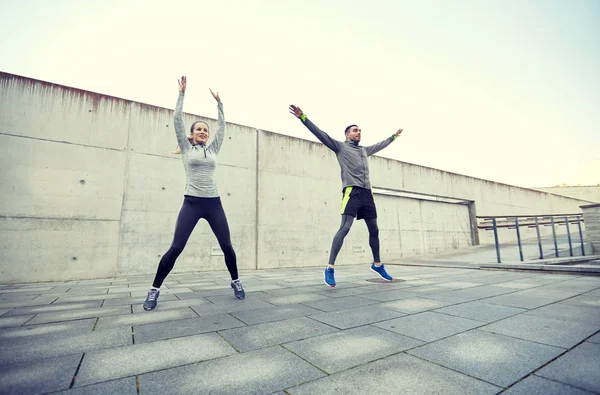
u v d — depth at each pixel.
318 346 1.34
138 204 5.56
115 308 2.23
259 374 1.05
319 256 7.75
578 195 21.91
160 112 6.09
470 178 12.48
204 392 0.92
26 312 2.09
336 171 8.55
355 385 0.96
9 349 1.30
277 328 1.64
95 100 5.51
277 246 7.12
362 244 8.66
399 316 1.88
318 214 7.95
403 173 10.32
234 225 6.61
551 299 2.31
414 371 1.06
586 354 1.17
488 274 4.28
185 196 2.45
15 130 4.82
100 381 0.99
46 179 4.90
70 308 2.23
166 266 2.23
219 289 3.28
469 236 11.95
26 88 4.99
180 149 2.61
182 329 1.63
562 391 0.89
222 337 1.49
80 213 5.05
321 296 2.68
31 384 0.96
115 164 5.48
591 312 1.87
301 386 0.96
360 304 2.28
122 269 5.24
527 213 14.62
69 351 1.28
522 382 0.95
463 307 2.10
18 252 4.54
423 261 7.44
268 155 7.41
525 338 1.40
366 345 1.35
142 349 1.31
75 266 4.88
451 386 0.94
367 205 3.47
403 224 9.95
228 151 6.84
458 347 1.30
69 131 5.20
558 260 5.49
